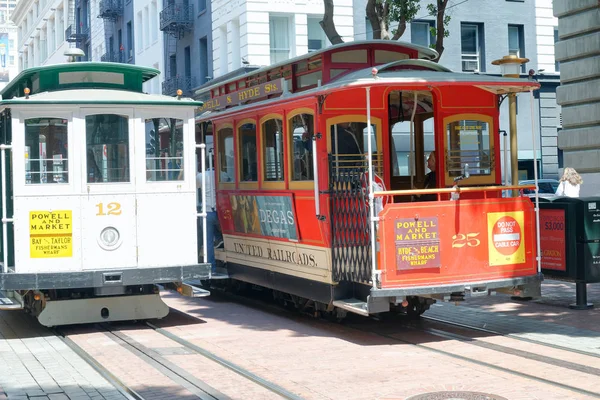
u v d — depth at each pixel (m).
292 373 8.88
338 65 11.98
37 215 11.45
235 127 14.21
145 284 12.49
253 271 14.12
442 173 11.88
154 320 12.98
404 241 10.38
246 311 13.81
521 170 35.41
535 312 12.63
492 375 8.51
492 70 34.84
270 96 13.20
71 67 12.41
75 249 11.59
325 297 11.52
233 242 14.86
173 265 11.93
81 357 10.10
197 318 13.12
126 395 8.09
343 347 10.31
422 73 10.97
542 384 8.07
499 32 34.94
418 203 10.46
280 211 12.60
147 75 13.27
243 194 13.93
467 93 12.03
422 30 33.97
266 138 12.97
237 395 8.02
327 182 11.16
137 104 11.81
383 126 11.55
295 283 12.52
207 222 15.67
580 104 19.22
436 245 10.53
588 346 9.88
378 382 8.37
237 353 10.06
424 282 10.48
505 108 32.91
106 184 11.73
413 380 8.40
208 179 15.74
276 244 13.00
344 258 10.95
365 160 11.39
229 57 33.84
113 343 10.97
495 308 13.15
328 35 17.80
